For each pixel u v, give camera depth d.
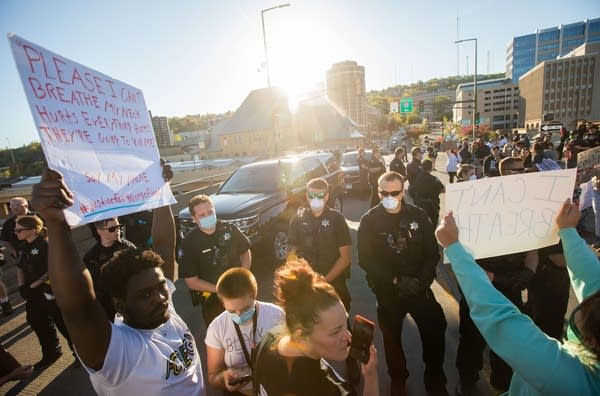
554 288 2.53
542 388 0.97
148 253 1.56
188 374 1.54
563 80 92.50
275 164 7.28
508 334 1.03
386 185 2.70
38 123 1.30
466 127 54.66
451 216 1.34
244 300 1.89
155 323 1.49
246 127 56.22
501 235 1.89
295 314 1.16
